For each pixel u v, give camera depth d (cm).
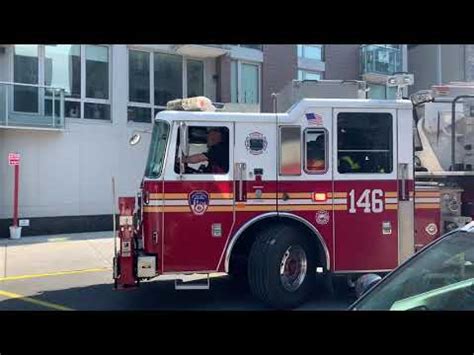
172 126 707
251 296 805
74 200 1725
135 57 1902
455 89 903
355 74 2491
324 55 2419
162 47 1944
